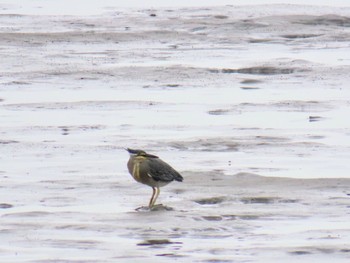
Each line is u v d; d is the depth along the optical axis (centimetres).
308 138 2100
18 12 4675
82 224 1422
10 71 3006
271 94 2670
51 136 2105
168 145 2012
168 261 1255
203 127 2217
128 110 2434
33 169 1788
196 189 1628
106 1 5172
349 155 1934
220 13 4488
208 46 3666
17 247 1318
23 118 2312
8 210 1502
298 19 4200
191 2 5016
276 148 1995
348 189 1631
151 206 1520
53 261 1252
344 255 1285
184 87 2791
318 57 3344
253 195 1587
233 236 1374
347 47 3666
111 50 3522
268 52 3506
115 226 1416
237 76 2956
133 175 1525
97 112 2403
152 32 3925
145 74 2962
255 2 4994
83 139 2070
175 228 1408
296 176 1734
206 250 1305
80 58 3288
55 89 2733
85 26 4162
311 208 1519
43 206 1528
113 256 1277
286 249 1305
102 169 1789
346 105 2517
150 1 5116
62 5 5019
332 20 4225
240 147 2006
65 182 1681
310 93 2686
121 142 2036
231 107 2478
